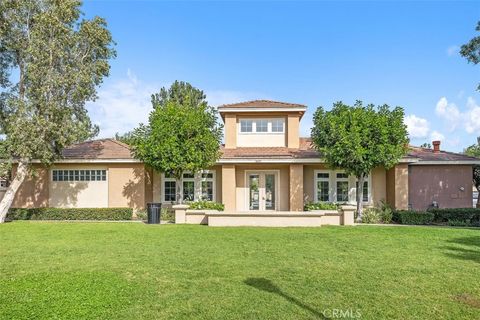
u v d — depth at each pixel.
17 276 7.70
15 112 19.25
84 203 22.39
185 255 9.83
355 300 6.16
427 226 17.61
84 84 19.84
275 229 15.66
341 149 18.27
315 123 19.69
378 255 9.88
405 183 20.95
